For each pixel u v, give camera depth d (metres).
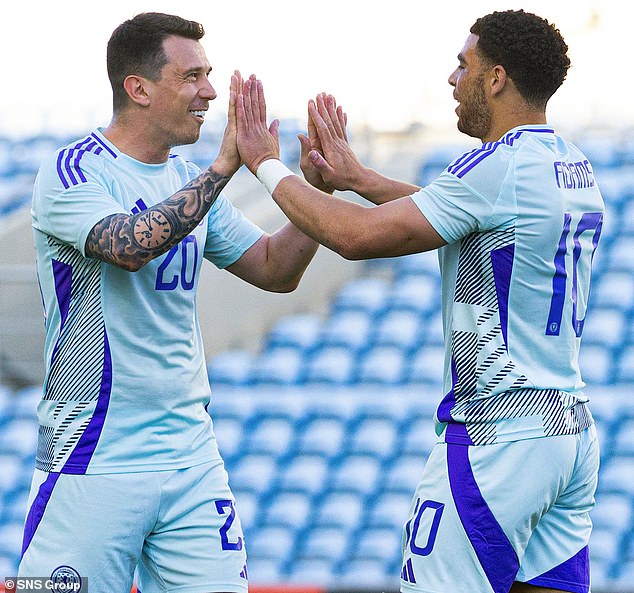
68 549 11.91
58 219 11.73
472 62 12.16
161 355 12.22
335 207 11.77
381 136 41.28
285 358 33.25
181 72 12.11
